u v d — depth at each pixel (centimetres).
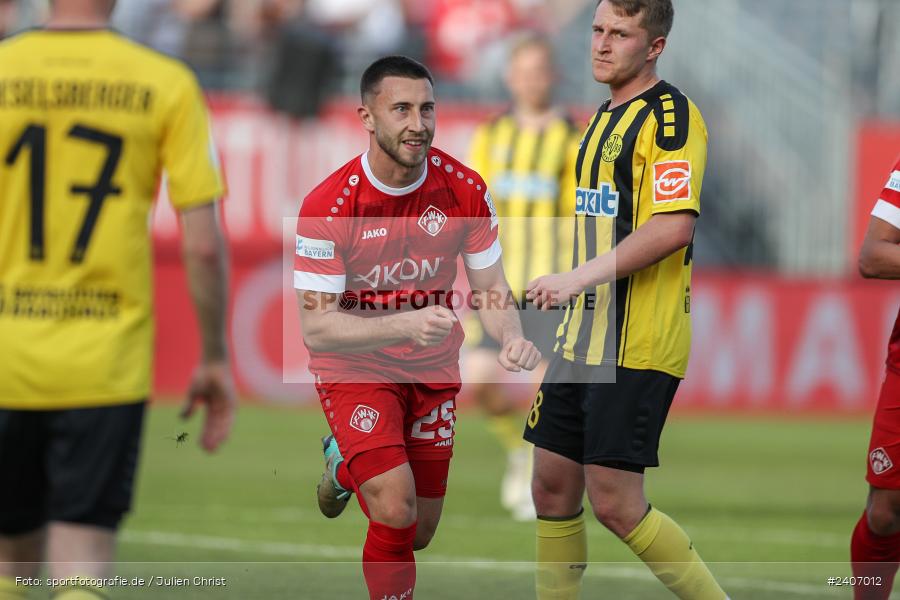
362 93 1445
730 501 2842
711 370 4500
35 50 1165
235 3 4947
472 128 4566
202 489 2883
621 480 1445
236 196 4541
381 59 1432
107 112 1159
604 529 2456
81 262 1153
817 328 4509
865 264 1502
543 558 1534
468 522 2492
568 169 2873
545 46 2925
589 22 5131
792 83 4856
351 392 1441
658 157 1433
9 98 1155
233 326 4456
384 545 1398
